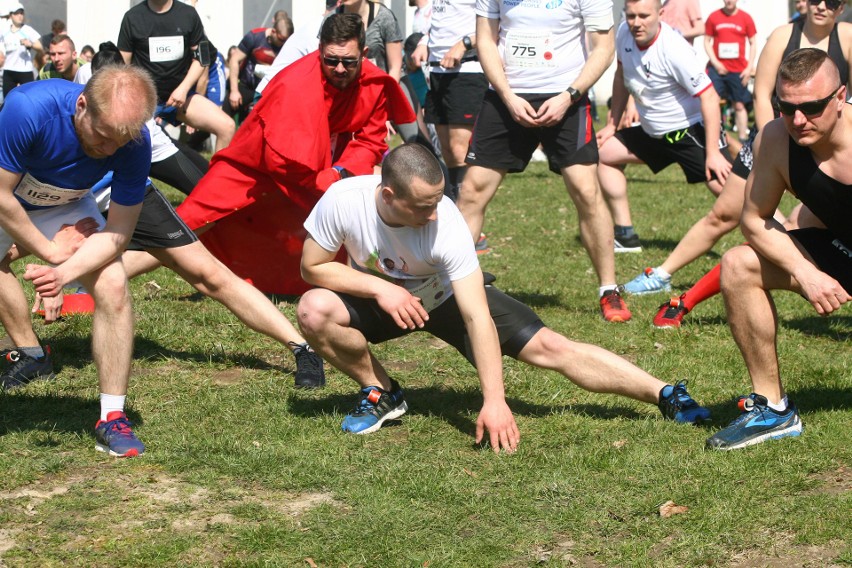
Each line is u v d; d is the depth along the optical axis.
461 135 8.37
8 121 3.96
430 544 3.58
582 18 6.43
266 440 4.50
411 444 4.45
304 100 6.09
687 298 6.44
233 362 5.69
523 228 9.96
